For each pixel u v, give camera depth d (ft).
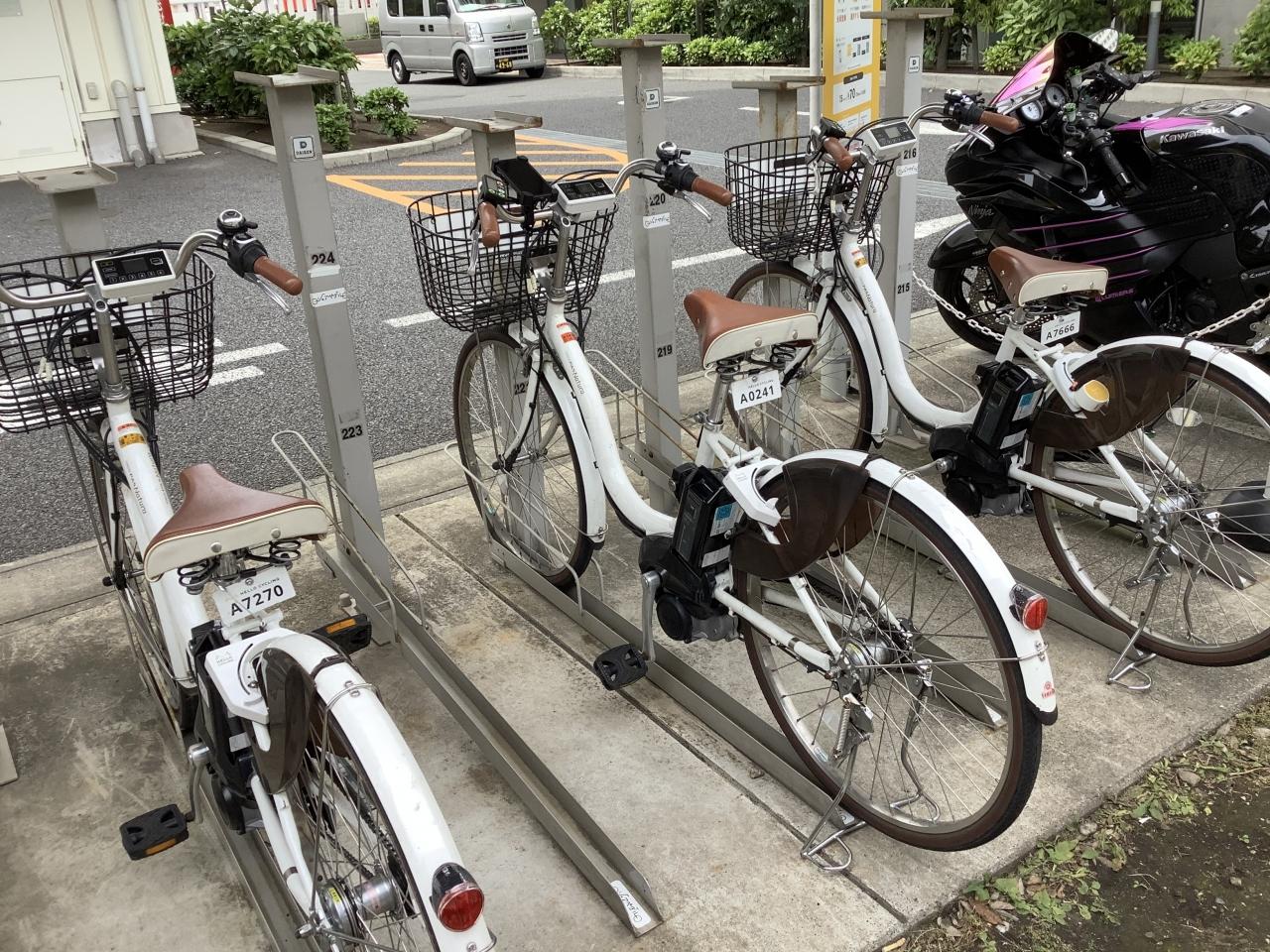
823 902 7.20
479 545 12.12
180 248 7.95
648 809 8.10
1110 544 11.28
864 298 11.12
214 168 36.17
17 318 8.23
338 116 37.40
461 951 4.66
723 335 7.94
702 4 58.18
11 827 8.22
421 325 19.81
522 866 7.63
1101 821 7.87
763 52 53.83
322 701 5.31
